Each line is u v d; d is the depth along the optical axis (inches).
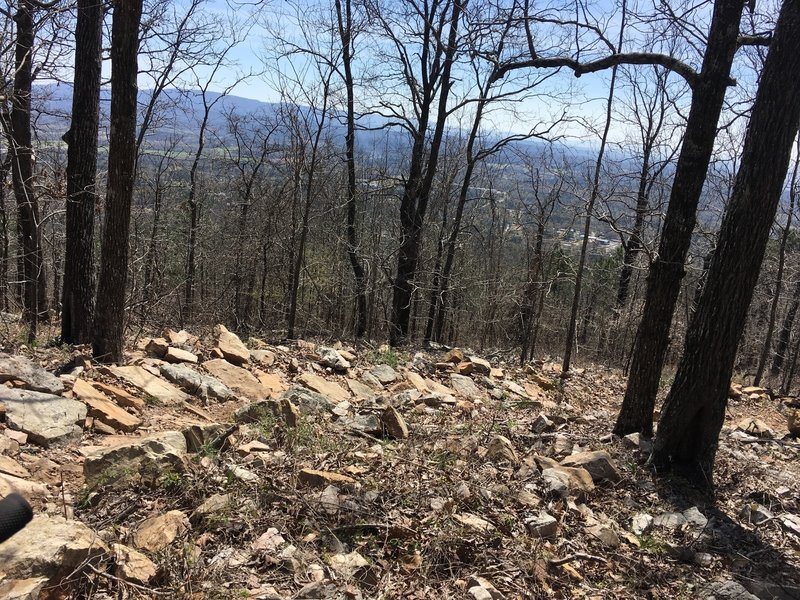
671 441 225.0
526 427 282.2
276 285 943.0
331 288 877.2
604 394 428.8
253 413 240.5
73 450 188.1
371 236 863.1
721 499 216.5
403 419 266.1
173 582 127.6
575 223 668.1
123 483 167.2
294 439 218.4
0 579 106.1
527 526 172.4
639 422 272.4
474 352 596.4
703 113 246.8
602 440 265.6
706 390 217.0
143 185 754.8
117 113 257.3
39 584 108.3
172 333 353.7
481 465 214.1
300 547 147.9
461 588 139.9
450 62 536.1
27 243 450.6
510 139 593.0
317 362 365.7
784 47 190.2
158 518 148.7
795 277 648.4
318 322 791.7
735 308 210.4
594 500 202.5
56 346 325.4
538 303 715.4
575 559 160.4
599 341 837.8
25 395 200.8
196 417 244.7
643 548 171.5
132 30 252.2
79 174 324.2
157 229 730.2
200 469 182.9
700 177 252.8
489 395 360.2
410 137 626.5
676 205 256.8
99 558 124.3
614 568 160.7
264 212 861.2
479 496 184.7
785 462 275.4
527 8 334.0
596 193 406.0
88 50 318.0
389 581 140.5
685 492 212.5
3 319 371.6
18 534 117.4
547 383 417.7
